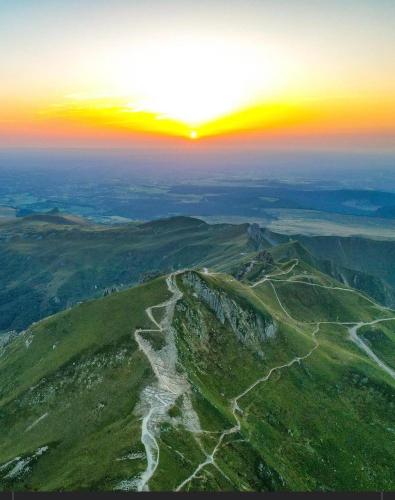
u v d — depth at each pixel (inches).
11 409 6422.2
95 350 6747.1
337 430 7126.0
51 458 5152.6
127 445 4503.0
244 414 6323.8
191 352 6786.4
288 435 6520.7
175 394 5595.5
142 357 6284.5
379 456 6978.4
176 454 4500.5
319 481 6028.5
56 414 5964.6
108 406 5639.8
